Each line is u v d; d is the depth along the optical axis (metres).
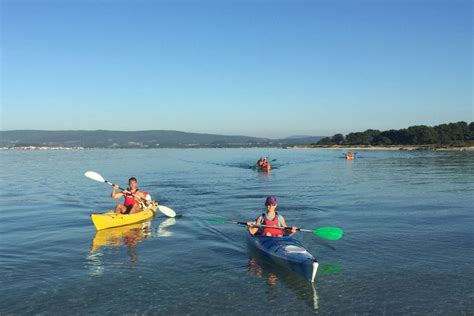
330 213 14.41
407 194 19.12
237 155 78.94
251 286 7.55
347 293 7.20
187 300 6.94
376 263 8.76
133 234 11.56
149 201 14.36
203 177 29.23
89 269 8.48
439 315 6.35
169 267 8.61
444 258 9.05
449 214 14.01
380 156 62.38
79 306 6.72
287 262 8.23
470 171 31.89
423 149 89.94
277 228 9.96
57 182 25.83
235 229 12.15
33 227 12.47
